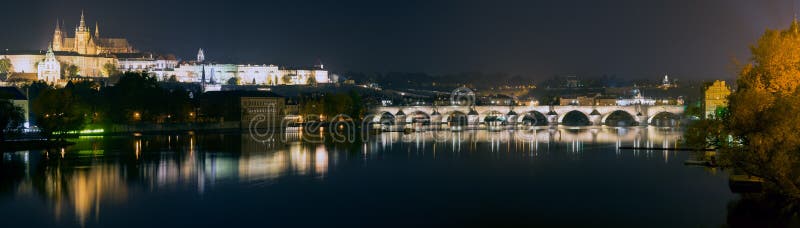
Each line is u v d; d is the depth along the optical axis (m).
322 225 120.50
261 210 132.38
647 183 161.12
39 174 172.75
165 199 141.88
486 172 187.38
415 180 171.12
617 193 148.62
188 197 144.12
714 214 124.19
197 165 196.38
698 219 120.75
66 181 161.88
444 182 167.75
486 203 139.75
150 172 179.25
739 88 123.69
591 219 124.06
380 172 186.38
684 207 131.25
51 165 191.62
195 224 120.44
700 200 137.62
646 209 130.88
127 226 118.56
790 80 108.12
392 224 121.75
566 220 123.88
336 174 181.12
